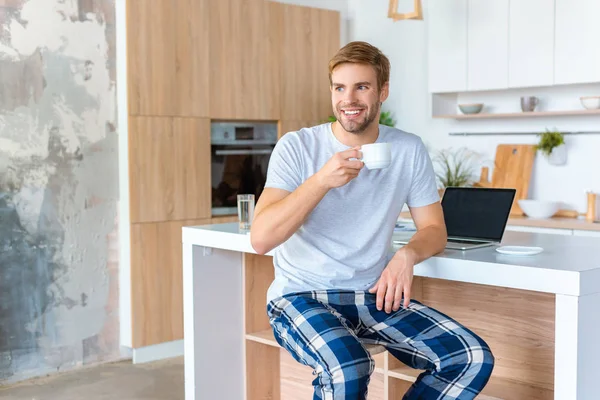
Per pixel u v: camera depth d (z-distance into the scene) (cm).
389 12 480
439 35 500
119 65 441
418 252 211
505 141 501
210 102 472
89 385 402
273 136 513
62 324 430
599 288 195
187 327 289
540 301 239
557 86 477
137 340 446
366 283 216
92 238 440
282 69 511
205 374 291
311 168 214
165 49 449
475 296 257
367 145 190
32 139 414
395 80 557
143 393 387
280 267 223
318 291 211
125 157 441
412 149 219
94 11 434
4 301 409
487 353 196
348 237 212
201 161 469
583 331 191
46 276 423
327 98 539
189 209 465
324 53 538
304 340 198
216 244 277
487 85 476
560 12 439
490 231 249
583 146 466
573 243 251
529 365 244
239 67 486
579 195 470
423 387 202
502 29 467
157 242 452
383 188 213
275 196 209
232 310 300
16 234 411
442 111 516
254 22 493
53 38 418
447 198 268
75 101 429
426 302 272
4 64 401
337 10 563
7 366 411
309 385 301
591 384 195
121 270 452
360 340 217
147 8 440
